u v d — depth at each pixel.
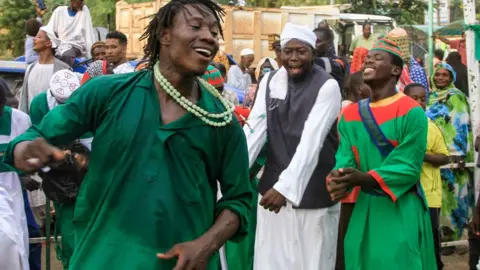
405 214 4.85
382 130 4.84
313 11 13.70
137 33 13.48
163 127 2.84
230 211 3.03
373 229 4.92
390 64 4.85
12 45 21.77
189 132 2.88
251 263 6.09
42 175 5.32
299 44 5.27
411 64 9.02
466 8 7.58
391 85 4.90
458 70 10.72
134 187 2.82
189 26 2.84
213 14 2.95
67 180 5.23
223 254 6.02
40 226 7.20
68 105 2.85
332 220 5.51
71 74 5.57
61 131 2.83
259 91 5.57
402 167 4.74
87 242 2.85
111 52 7.34
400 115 4.82
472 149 7.86
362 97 6.60
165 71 2.90
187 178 2.87
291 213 5.42
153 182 2.82
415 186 4.92
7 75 9.48
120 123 2.84
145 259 2.79
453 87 7.93
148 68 2.97
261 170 6.66
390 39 5.40
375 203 4.92
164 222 2.81
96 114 2.88
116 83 2.89
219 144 2.97
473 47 7.59
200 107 2.92
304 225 5.40
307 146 5.18
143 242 2.80
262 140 5.46
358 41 13.70
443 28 16.53
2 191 5.13
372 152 4.90
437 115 7.73
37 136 2.79
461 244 7.84
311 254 5.40
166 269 2.83
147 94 2.89
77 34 10.19
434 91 7.94
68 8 10.38
